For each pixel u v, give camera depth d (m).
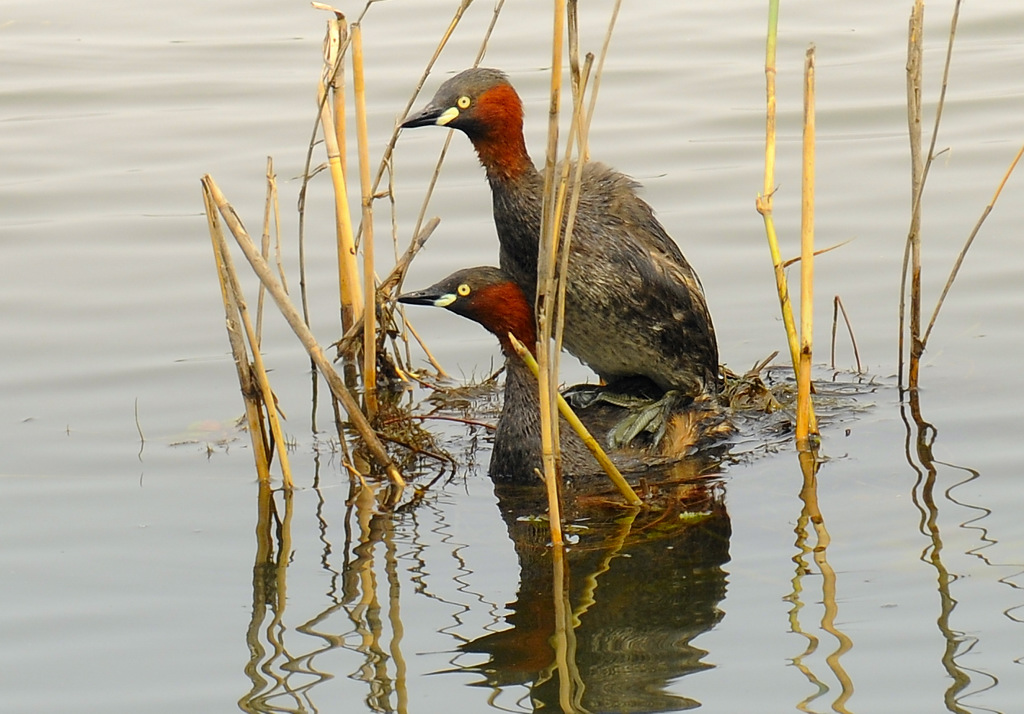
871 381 12.68
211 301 14.56
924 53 20.64
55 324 13.98
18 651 8.56
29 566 9.62
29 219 16.33
